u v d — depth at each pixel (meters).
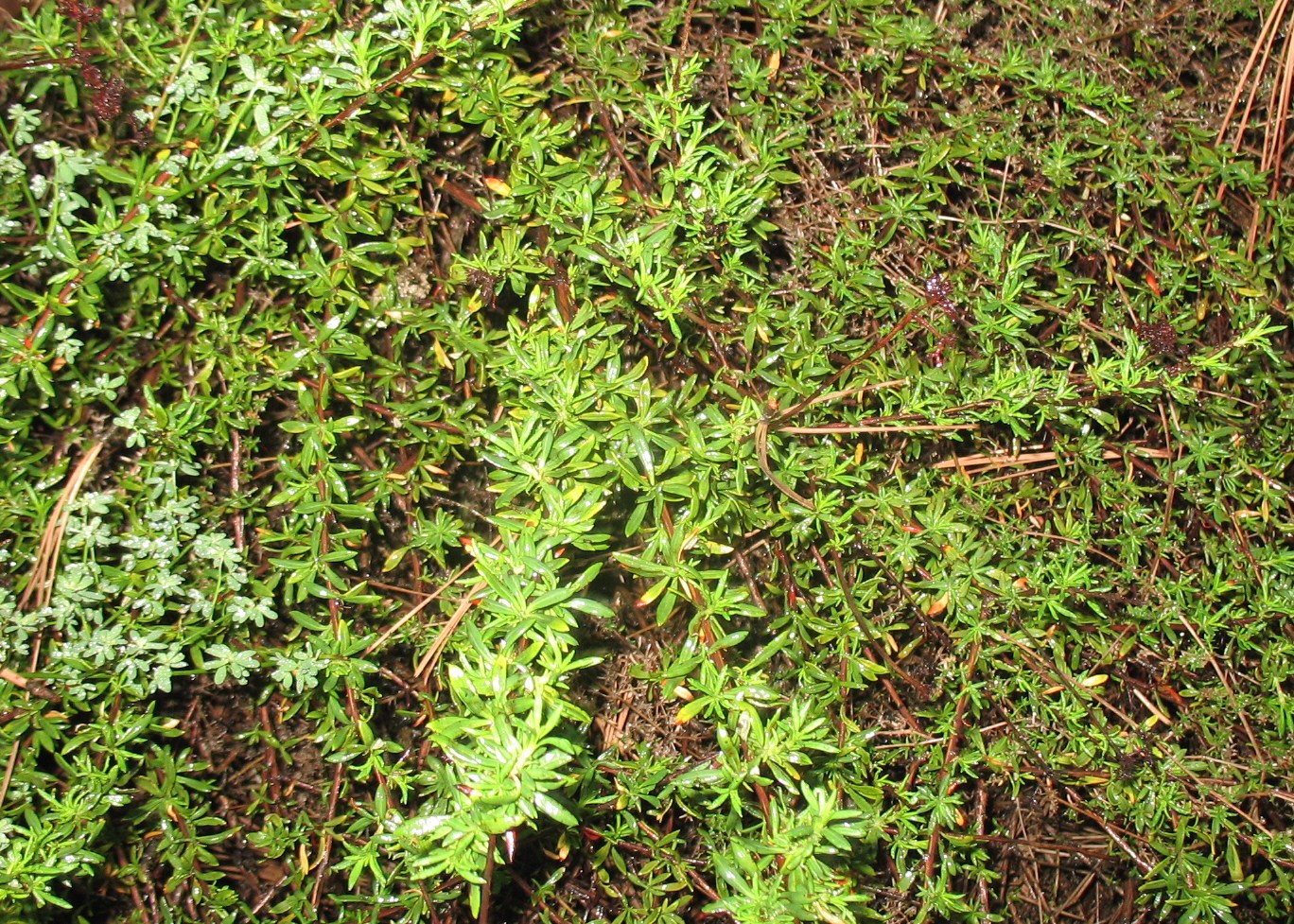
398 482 2.25
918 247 2.46
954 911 2.28
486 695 1.58
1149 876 2.28
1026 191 2.52
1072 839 2.55
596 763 2.20
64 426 2.15
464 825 1.46
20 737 1.98
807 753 2.13
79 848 1.81
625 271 2.08
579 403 1.94
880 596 2.29
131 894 2.17
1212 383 2.56
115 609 2.04
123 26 2.18
